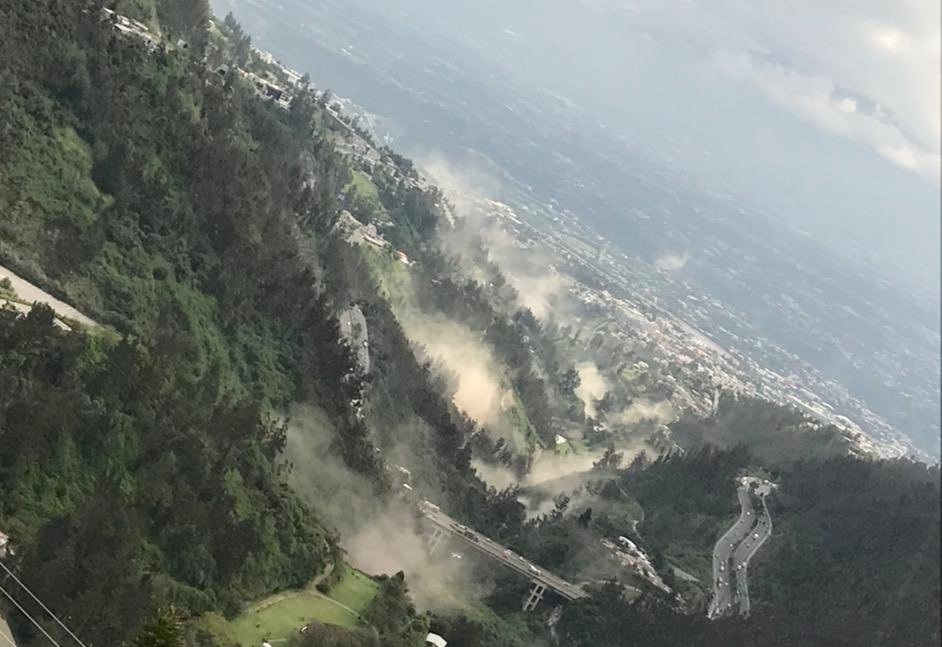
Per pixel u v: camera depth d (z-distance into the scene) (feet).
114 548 505.66
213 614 538.88
